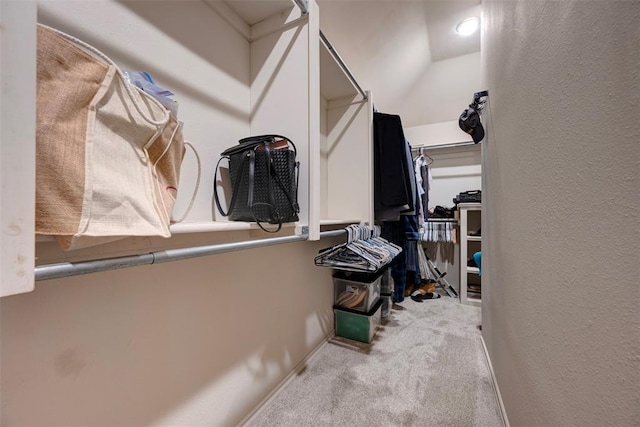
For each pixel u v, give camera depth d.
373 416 1.13
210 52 0.97
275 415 1.14
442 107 3.14
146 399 0.77
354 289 1.88
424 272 3.04
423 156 3.00
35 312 0.56
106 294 0.68
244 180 0.88
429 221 2.96
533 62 0.74
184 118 0.87
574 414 0.53
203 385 0.94
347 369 1.48
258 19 1.12
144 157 0.54
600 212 0.45
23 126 0.34
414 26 2.08
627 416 0.39
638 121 0.37
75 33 0.61
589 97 0.48
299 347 1.51
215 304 0.99
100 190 0.44
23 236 0.34
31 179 0.35
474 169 3.20
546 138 0.66
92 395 0.65
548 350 0.65
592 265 0.47
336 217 1.93
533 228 0.74
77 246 0.42
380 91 2.54
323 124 1.92
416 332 1.96
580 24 0.50
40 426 0.56
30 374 0.55
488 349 1.51
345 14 1.57
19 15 0.34
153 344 0.78
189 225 0.64
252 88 1.14
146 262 0.52
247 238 1.10
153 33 0.78
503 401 1.10
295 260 1.49
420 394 1.27
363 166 1.86
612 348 0.42
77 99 0.43
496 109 1.23
